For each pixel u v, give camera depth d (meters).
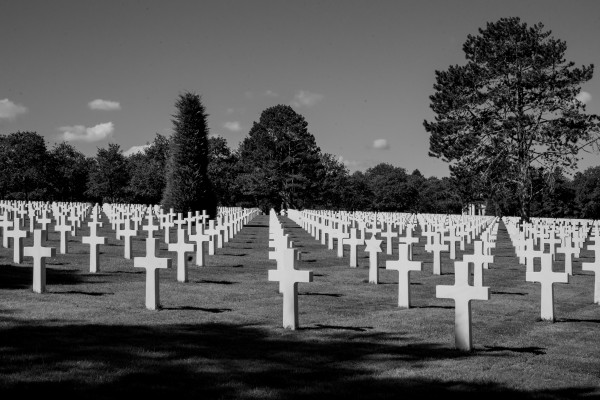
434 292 13.82
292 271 9.24
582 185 89.56
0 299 10.84
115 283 13.27
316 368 7.10
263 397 5.96
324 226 26.92
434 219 48.22
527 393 6.43
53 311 9.96
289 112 94.50
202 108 42.16
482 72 46.28
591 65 44.16
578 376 7.18
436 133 47.50
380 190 121.25
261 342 8.32
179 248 14.10
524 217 45.97
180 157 41.41
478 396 6.28
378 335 9.06
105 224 33.56
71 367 6.73
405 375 6.92
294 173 93.19
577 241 24.95
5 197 88.12
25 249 11.71
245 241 27.11
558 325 10.38
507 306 12.28
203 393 6.02
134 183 83.12
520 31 45.56
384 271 18.03
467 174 47.38
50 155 92.88
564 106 44.75
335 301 12.31
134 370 6.70
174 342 8.09
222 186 93.56
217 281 14.46
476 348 8.44
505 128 45.12
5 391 5.83
